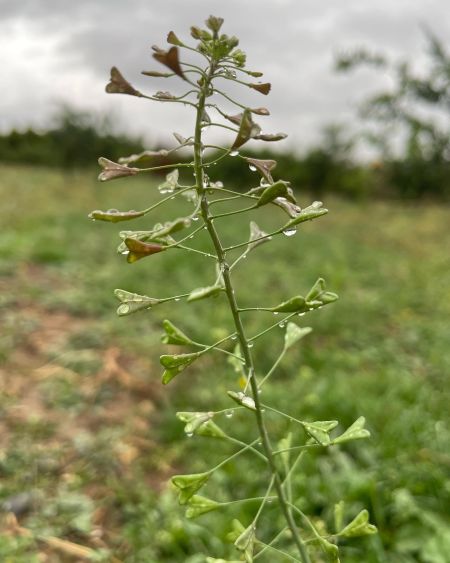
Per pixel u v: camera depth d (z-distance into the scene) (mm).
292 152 16469
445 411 3840
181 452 3439
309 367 4613
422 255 9633
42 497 3025
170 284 6383
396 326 5977
